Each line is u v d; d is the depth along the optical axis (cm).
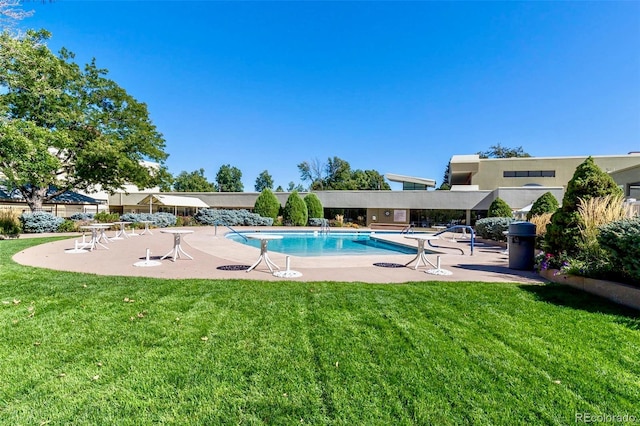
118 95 2494
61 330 402
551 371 321
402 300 538
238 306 498
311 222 3334
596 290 573
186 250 1252
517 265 864
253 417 246
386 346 368
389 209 3538
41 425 234
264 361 330
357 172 6938
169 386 284
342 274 773
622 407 269
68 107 2205
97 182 2523
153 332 398
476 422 245
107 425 235
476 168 3569
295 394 276
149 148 2627
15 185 1989
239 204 3900
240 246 1429
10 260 934
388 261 1012
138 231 2198
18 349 351
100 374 303
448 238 1989
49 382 289
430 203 3316
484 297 560
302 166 6550
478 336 399
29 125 1573
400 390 284
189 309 482
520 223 867
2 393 272
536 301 541
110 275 724
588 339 395
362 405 262
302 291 587
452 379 303
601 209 714
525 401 273
